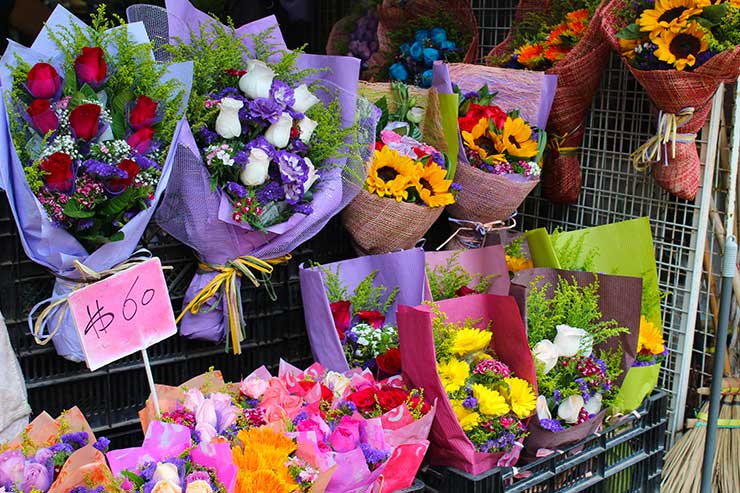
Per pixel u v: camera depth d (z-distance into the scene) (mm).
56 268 1679
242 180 1877
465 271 2324
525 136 2488
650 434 2357
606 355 2203
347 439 1647
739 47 2260
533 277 2236
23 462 1417
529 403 1920
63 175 1570
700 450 2652
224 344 2037
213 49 2006
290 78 2088
